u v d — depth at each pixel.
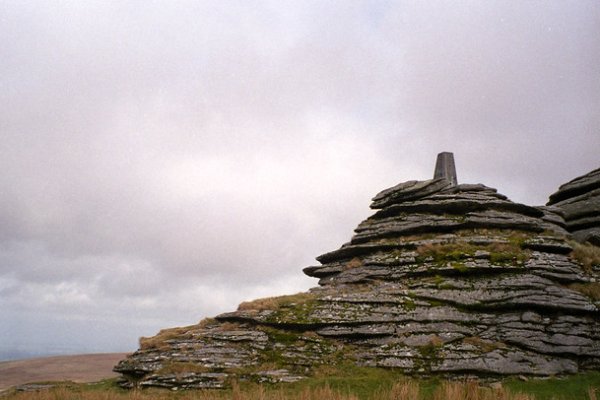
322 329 31.69
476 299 30.86
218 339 32.53
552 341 28.20
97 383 34.03
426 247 36.66
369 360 28.67
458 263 33.66
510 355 27.14
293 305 34.53
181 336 34.66
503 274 32.44
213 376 28.02
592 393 21.31
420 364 27.30
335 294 35.34
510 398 19.86
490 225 37.88
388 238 40.31
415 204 40.78
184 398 23.67
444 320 29.97
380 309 31.78
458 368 26.38
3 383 83.19
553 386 24.81
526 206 39.84
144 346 34.78
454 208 39.69
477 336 28.91
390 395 20.84
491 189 41.75
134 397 25.17
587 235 41.44
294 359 29.41
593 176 48.91
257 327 33.47
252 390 24.06
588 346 28.14
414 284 33.56
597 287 31.72
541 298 30.08
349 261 41.06
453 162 47.34
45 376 91.31
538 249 35.19
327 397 20.62
